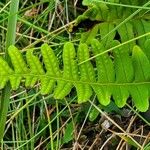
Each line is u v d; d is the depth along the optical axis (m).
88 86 0.45
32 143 0.59
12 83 0.43
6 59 0.46
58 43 0.63
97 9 0.52
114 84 0.46
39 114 0.64
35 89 0.63
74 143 0.60
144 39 0.51
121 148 0.58
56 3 0.63
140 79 0.46
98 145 0.61
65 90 0.45
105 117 0.60
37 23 0.66
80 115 0.62
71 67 0.44
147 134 0.59
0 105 0.48
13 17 0.47
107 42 0.51
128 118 0.60
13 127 0.62
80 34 0.58
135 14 0.53
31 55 0.42
